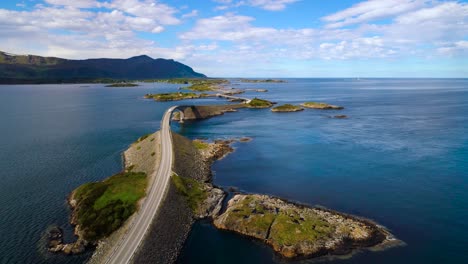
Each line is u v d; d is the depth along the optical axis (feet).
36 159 314.14
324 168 280.51
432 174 258.98
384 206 204.13
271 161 304.09
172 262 150.00
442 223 182.29
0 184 245.45
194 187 224.12
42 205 207.41
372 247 157.89
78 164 298.76
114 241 155.02
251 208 191.11
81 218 179.83
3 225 181.06
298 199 216.74
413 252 154.71
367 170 272.51
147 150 306.14
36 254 154.51
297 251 153.99
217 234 174.19
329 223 174.91
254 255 154.61
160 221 166.40
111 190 207.10
